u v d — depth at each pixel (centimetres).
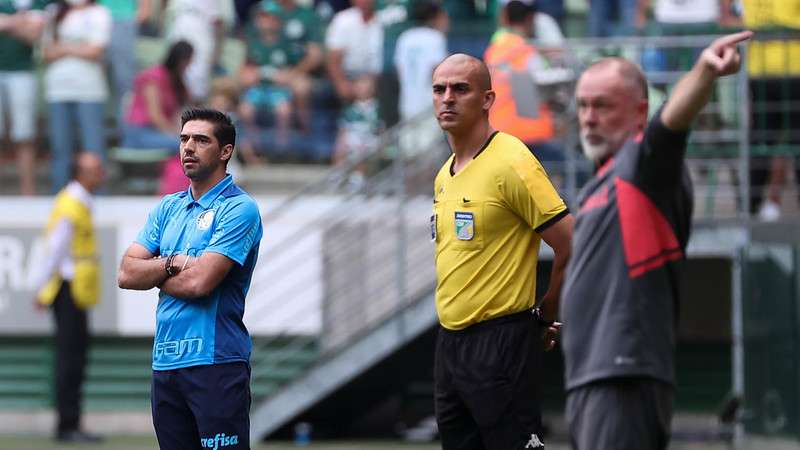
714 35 4134
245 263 2256
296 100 4469
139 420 4312
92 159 3975
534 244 2214
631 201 1664
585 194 1736
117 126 4519
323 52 4494
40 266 3950
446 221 2231
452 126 2202
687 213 1683
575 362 1694
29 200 4509
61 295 3941
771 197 3675
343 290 4050
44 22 4509
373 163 4344
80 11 4512
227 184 2273
